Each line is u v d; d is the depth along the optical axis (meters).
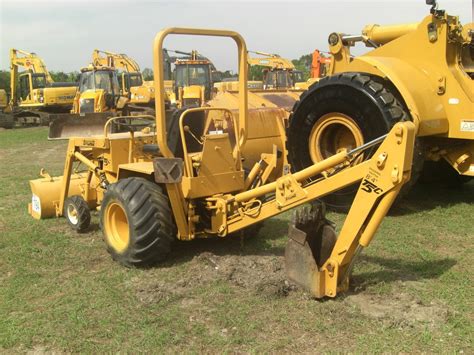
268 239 5.52
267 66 22.59
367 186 3.64
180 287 4.27
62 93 25.52
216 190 4.79
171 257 4.97
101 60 24.72
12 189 8.62
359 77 6.29
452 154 6.72
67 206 6.06
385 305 3.86
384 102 6.06
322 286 3.88
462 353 3.23
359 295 4.01
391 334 3.45
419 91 6.23
